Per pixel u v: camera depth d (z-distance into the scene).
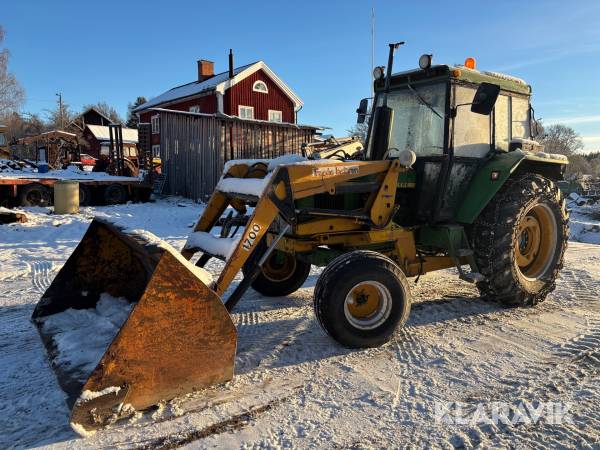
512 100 4.87
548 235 4.89
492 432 2.53
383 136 4.11
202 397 2.89
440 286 5.42
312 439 2.48
